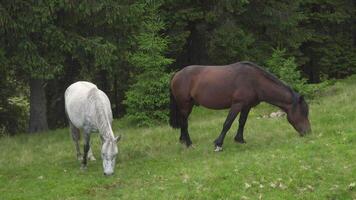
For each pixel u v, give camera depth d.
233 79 10.63
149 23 16.39
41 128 16.72
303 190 8.26
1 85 20.05
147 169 10.05
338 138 10.41
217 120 14.75
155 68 15.70
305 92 16.27
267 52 19.81
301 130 10.77
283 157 9.55
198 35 19.77
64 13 15.54
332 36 23.66
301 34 20.28
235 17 19.03
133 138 13.48
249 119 14.76
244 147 11.00
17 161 11.71
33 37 15.27
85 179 9.65
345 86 18.16
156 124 15.63
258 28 20.03
